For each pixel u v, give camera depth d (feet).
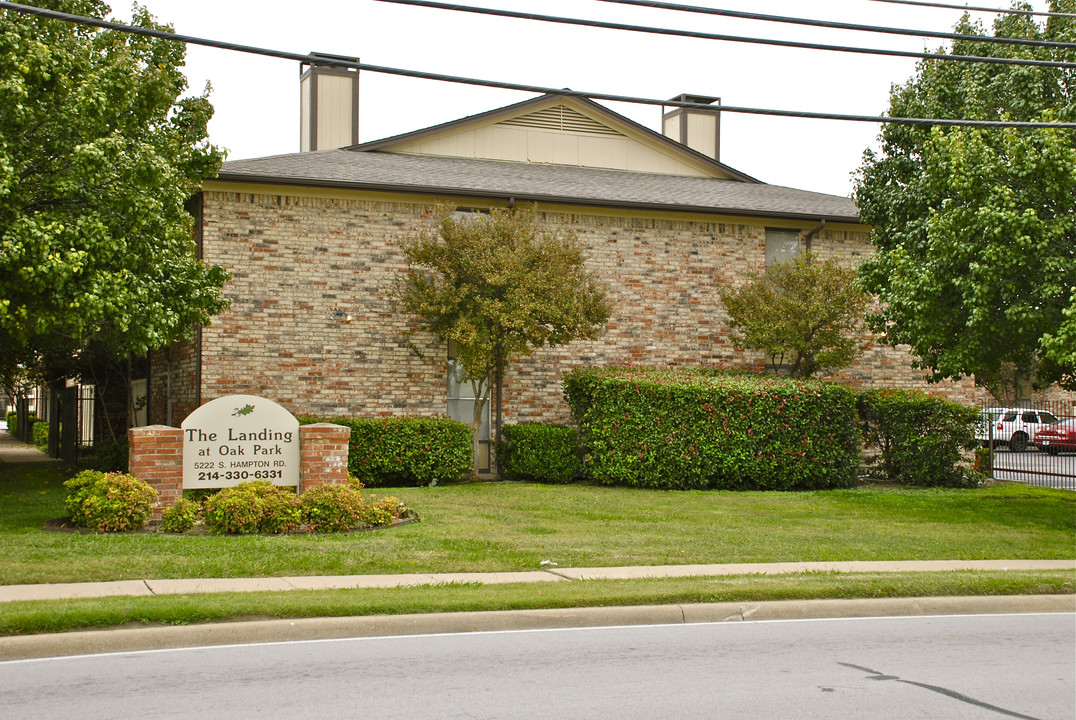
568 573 35.45
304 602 28.50
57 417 98.02
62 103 45.50
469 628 28.48
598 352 72.33
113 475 42.52
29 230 41.98
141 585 31.12
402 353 67.41
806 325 68.23
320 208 66.33
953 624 30.60
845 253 79.46
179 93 57.52
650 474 64.44
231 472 45.75
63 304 43.60
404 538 41.06
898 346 79.87
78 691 21.43
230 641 26.53
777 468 66.08
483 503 53.83
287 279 65.31
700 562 38.40
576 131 86.02
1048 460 91.56
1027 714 20.84
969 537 46.88
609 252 73.05
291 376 65.00
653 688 22.31
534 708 20.57
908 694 22.25
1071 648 27.32
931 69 60.34
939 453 69.46
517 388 70.54
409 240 66.23
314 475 46.96
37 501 52.26
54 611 26.27
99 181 45.03
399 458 62.08
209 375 63.31
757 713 20.48
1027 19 55.88
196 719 19.53
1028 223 47.03
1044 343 45.98
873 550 42.32
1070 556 42.42
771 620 30.78
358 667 23.88
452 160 80.53
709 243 75.66
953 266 50.49
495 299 62.03
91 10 54.39
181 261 52.31
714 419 65.36
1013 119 54.29
